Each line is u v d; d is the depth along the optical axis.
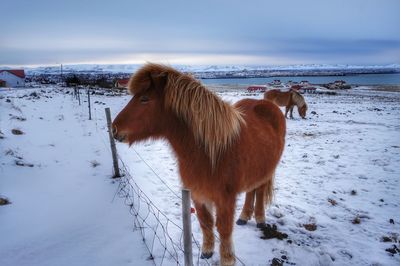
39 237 3.39
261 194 3.81
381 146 8.63
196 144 2.50
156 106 2.46
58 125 10.38
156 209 4.28
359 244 3.59
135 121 2.41
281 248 3.48
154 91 2.43
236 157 2.63
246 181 2.90
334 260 3.30
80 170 5.79
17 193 4.36
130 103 2.45
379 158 7.34
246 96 27.91
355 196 5.04
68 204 4.26
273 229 3.85
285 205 4.64
